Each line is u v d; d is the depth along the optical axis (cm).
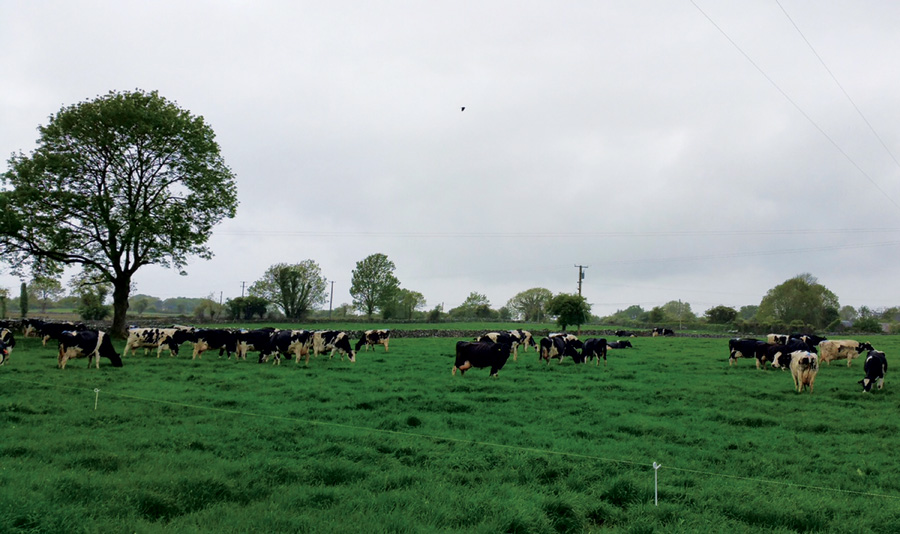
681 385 2398
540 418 1692
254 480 1004
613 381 2489
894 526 870
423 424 1566
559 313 7481
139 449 1199
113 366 2730
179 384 2205
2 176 4059
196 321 8644
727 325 10519
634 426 1573
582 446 1341
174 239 4456
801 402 2003
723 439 1456
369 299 12050
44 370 2469
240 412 1656
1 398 1752
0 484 877
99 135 4169
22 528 693
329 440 1338
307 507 870
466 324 9962
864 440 1462
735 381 2548
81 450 1165
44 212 4156
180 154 4497
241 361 3152
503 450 1264
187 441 1275
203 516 812
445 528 797
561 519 858
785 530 845
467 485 1020
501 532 780
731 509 925
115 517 773
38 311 15212
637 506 927
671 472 1142
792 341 3547
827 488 1062
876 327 9788
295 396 1970
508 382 2420
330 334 3350
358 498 911
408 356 3672
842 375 2766
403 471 1084
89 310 8944
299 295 10481
